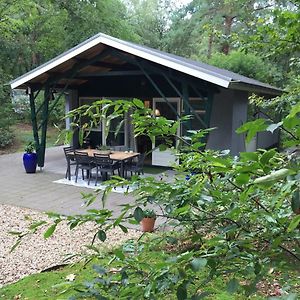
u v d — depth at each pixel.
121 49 7.85
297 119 0.66
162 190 1.06
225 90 9.33
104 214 1.05
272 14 2.46
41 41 20.05
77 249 4.66
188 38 23.98
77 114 1.16
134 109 1.11
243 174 0.74
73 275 3.61
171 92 10.29
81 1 19.78
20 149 14.95
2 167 10.79
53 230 1.06
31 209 6.56
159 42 25.67
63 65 8.89
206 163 1.01
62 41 20.09
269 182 0.65
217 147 9.60
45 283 3.74
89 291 0.98
